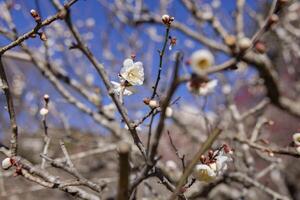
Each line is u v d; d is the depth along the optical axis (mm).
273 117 9109
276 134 8781
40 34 1830
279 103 5059
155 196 2793
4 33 3275
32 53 3914
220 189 3867
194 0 4855
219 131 1143
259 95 9430
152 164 1314
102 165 4539
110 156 4730
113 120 3828
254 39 1268
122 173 958
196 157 1145
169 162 3057
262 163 5473
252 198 3959
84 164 4699
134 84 1871
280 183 4938
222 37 4691
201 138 4891
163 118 1112
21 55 3891
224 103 5156
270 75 4707
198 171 1675
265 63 4566
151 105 1661
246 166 3525
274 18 1258
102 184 1645
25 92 5488
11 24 3322
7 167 1771
